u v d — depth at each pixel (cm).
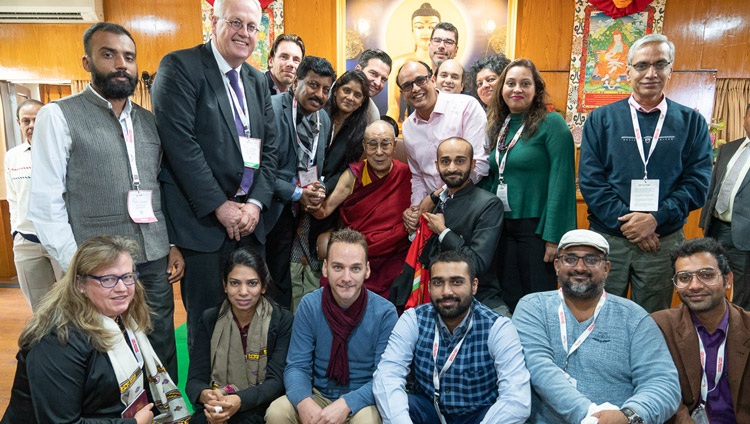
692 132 218
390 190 257
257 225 226
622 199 221
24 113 279
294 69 305
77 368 145
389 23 504
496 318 183
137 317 169
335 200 255
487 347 181
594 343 177
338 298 195
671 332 180
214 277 211
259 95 222
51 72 519
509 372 175
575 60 496
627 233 215
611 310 180
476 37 502
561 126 232
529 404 172
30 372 142
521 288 247
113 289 151
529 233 238
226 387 195
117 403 157
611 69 493
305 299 203
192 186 197
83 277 149
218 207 201
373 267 253
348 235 194
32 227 279
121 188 189
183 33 514
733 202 296
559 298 189
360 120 260
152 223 199
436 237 230
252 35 204
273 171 227
